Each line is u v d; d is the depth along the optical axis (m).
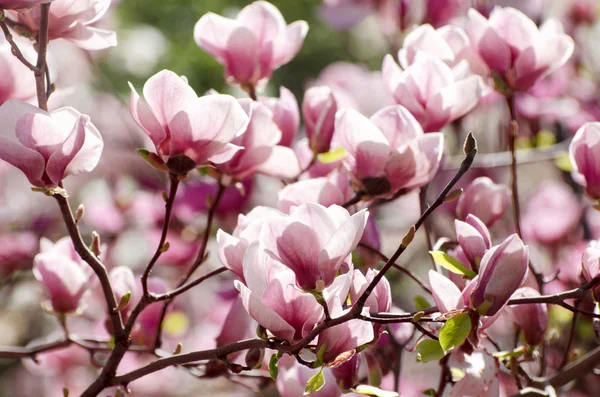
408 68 2.09
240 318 2.12
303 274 1.87
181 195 2.52
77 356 2.82
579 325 2.44
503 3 2.75
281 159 2.10
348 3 2.91
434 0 2.68
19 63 2.04
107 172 3.21
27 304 3.30
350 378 1.94
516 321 2.05
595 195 2.04
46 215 3.01
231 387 2.80
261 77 2.24
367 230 2.17
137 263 2.86
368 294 1.86
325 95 2.19
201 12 5.39
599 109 2.76
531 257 2.57
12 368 3.72
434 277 1.90
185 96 1.91
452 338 1.87
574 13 2.94
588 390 2.58
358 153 2.03
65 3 2.02
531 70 2.13
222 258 1.92
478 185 2.15
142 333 2.25
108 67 4.24
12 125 1.91
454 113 2.10
